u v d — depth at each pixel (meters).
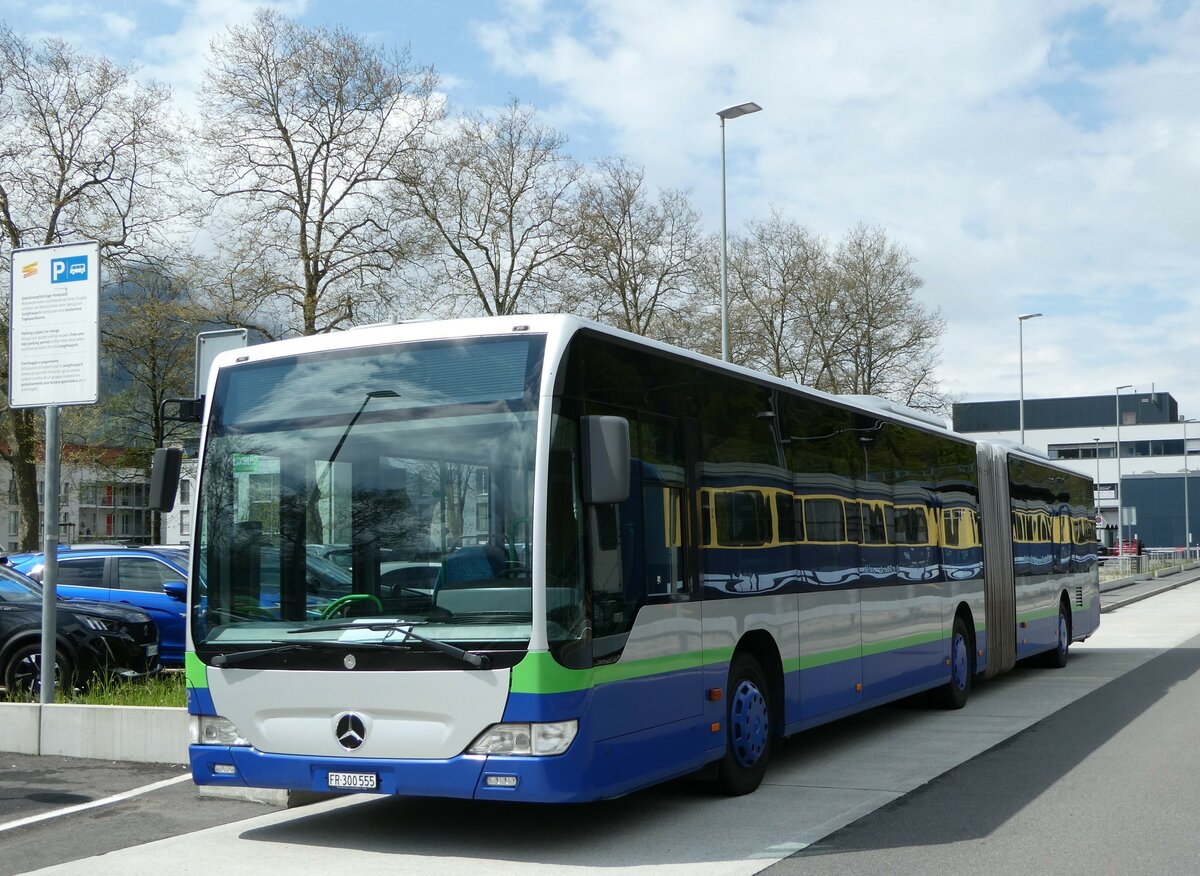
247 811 8.77
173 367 37.84
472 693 6.95
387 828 8.19
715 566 8.79
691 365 8.81
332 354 7.86
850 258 46.94
